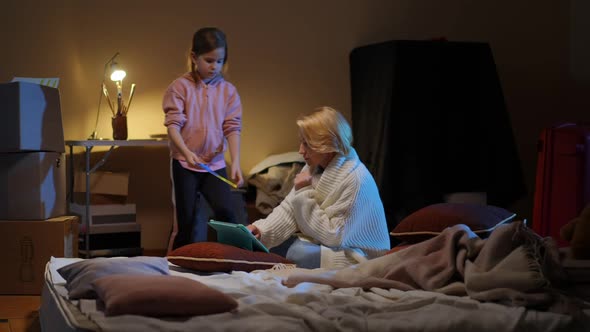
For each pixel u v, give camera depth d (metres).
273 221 2.93
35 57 4.63
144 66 4.78
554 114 5.36
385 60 4.50
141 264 2.26
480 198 4.50
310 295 2.04
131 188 4.82
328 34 5.01
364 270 2.30
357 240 2.82
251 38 4.92
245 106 4.93
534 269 2.03
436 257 2.25
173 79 4.81
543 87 5.34
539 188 4.12
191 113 3.72
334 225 2.77
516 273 2.02
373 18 5.06
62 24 4.67
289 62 4.97
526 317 1.89
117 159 4.80
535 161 5.34
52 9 4.66
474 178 4.51
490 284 2.03
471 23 5.21
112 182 4.42
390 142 4.37
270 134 4.96
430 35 5.15
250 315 1.88
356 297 2.11
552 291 1.99
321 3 4.99
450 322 1.86
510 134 4.60
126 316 1.80
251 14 4.91
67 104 4.70
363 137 4.64
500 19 5.26
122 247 4.35
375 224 2.84
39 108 3.55
